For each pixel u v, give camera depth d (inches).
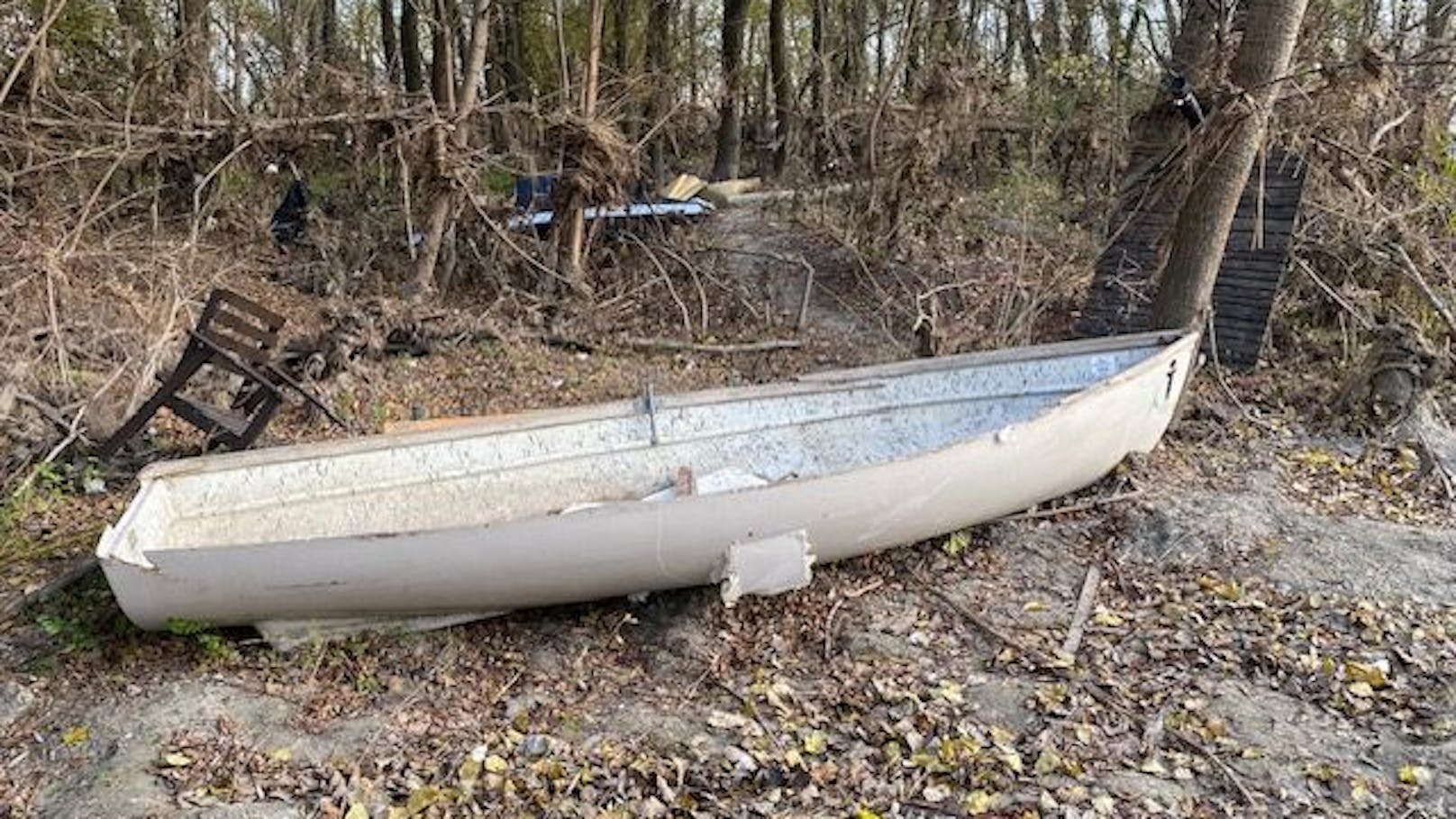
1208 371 388.5
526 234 519.5
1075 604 236.5
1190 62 426.3
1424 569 244.4
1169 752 185.9
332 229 525.0
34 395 300.8
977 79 526.3
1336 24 503.5
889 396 303.6
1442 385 370.6
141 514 216.2
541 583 213.2
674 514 212.2
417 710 200.2
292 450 241.3
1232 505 274.4
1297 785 177.2
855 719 197.0
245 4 683.4
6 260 341.7
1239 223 396.2
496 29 844.0
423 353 427.8
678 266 534.6
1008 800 173.5
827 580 243.3
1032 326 428.1
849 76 794.8
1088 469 275.9
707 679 210.4
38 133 412.2
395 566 202.7
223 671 205.6
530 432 268.1
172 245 421.1
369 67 662.5
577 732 194.5
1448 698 198.7
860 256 506.9
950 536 260.5
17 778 179.0
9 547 249.0
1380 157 410.6
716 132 836.0
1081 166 556.7
